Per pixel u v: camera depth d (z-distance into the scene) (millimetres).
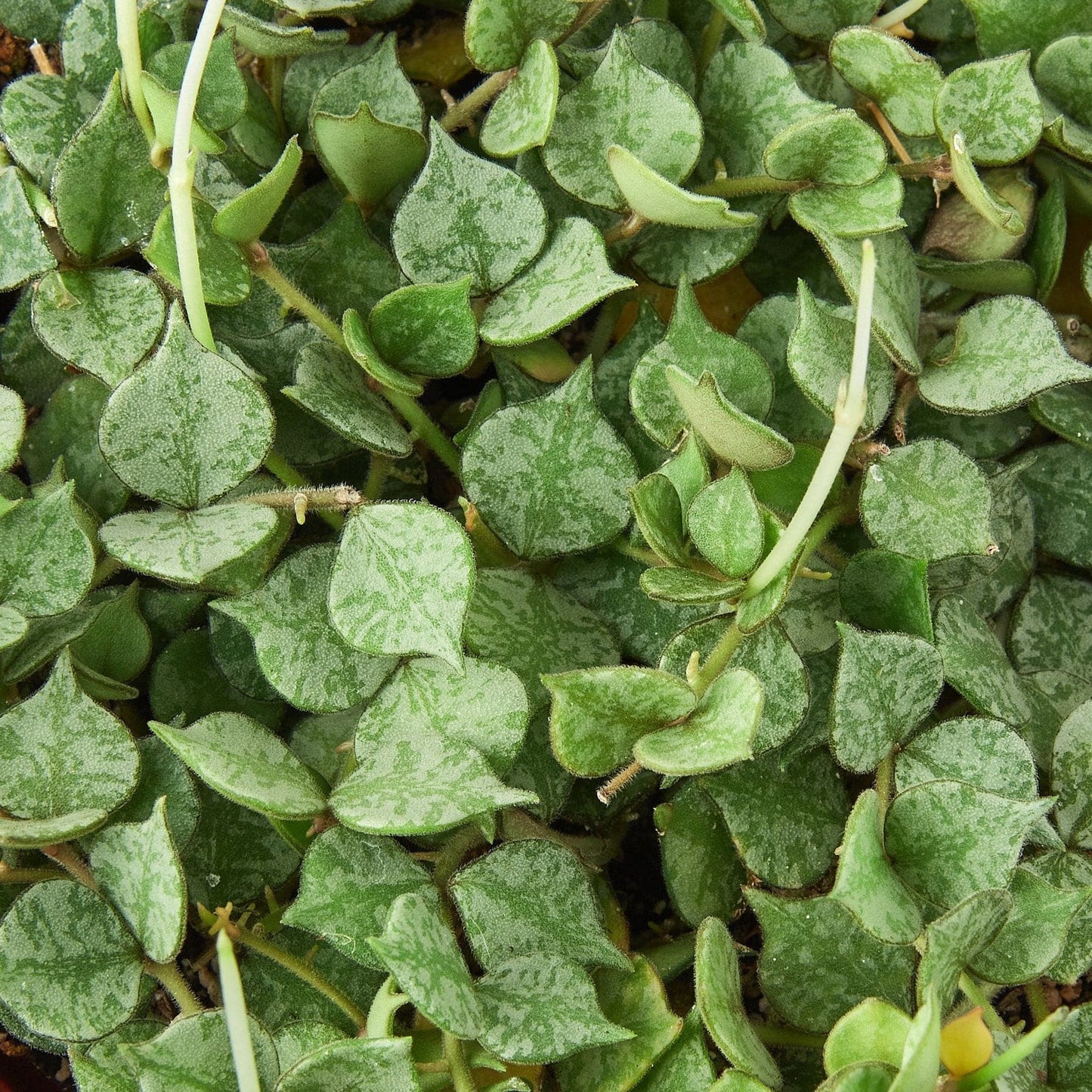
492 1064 407
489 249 427
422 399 458
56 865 421
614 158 415
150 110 417
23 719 413
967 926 398
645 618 428
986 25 439
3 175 420
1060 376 417
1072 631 439
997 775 415
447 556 408
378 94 436
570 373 441
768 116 433
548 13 428
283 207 449
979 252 441
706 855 423
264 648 416
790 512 425
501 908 409
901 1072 384
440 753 411
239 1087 403
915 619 418
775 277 447
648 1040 410
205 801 425
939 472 420
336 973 421
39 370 444
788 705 413
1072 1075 412
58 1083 435
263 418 412
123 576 438
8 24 446
